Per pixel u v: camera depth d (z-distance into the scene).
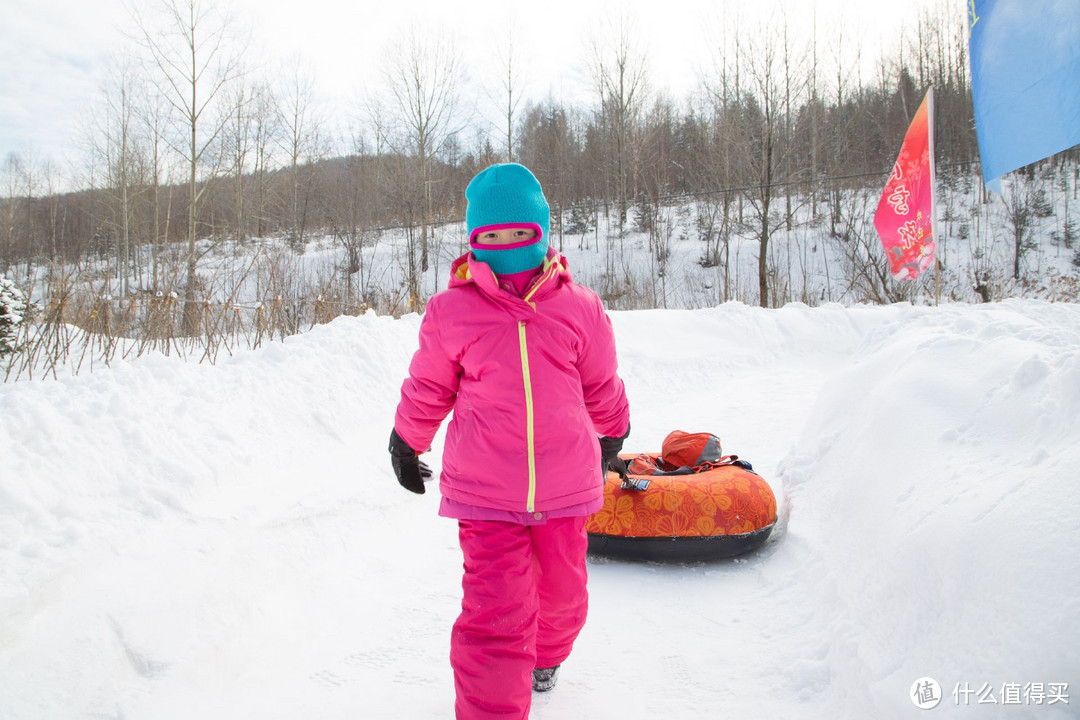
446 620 2.80
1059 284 18.73
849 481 3.08
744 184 30.50
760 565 3.20
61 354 6.32
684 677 2.28
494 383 1.82
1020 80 3.02
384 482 4.17
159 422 3.64
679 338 9.67
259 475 3.70
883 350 4.00
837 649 2.18
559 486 1.86
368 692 2.27
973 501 2.03
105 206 34.78
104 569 2.53
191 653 2.38
